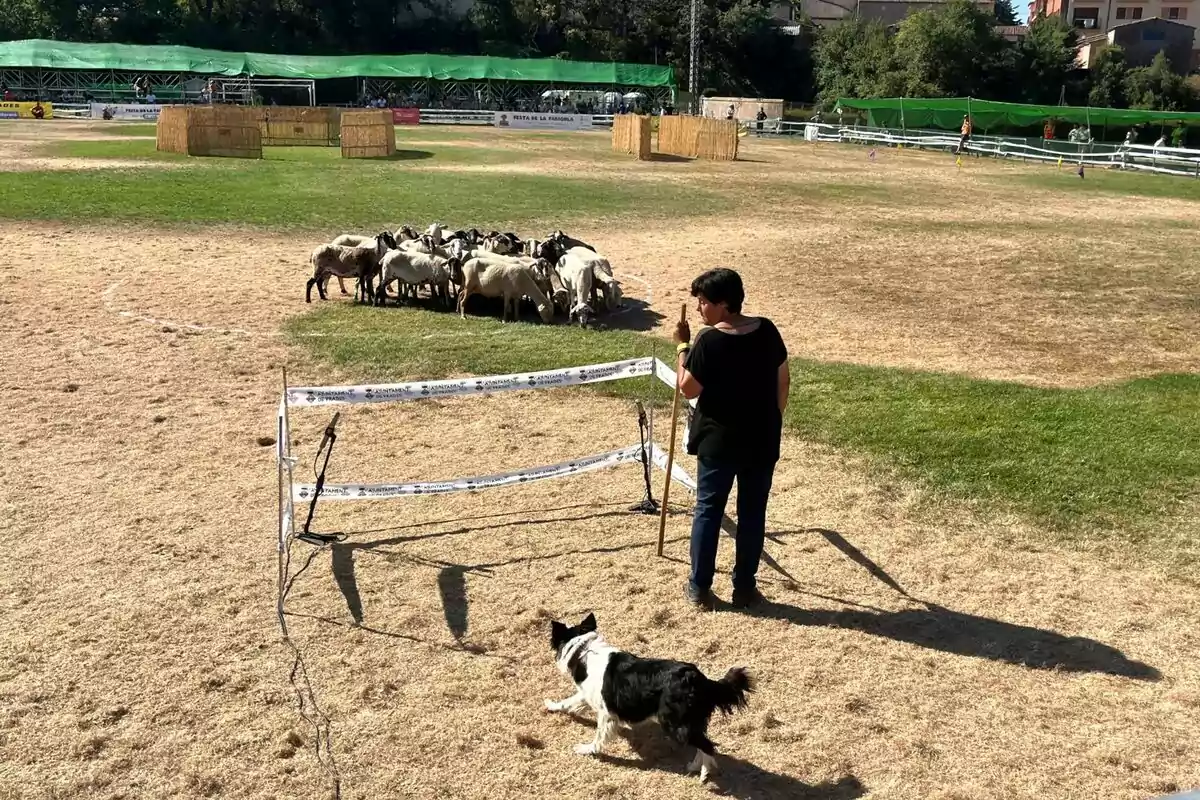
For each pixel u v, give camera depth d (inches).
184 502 305.3
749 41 3791.8
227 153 1443.2
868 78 3435.0
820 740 197.9
